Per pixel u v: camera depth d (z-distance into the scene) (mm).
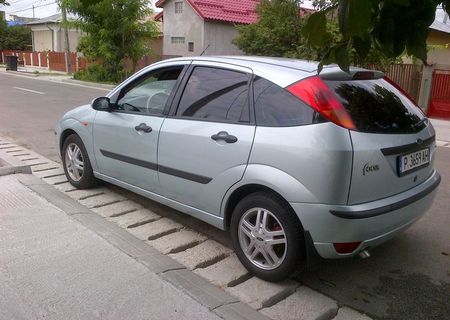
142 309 3076
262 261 3623
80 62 31531
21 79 26344
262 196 3459
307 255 3320
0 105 14203
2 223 4352
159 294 3254
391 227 3404
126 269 3582
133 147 4594
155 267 3623
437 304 3449
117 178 5016
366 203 3223
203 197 3936
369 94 3520
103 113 5059
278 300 3395
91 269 3564
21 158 7297
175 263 3764
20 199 5000
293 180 3225
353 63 2037
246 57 4109
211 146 3758
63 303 3117
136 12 23672
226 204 3760
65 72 33125
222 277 3676
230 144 3609
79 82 24266
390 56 1898
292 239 3336
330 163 3070
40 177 6164
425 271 3943
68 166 5754
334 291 3576
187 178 4039
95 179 5574
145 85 4719
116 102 4988
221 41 27812
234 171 3586
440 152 9016
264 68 3688
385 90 3730
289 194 3236
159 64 4660
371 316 3271
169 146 4156
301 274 3807
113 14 23328
